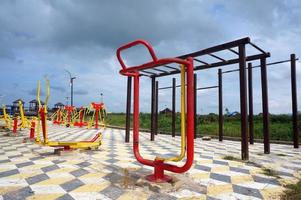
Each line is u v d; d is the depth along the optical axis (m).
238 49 5.10
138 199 2.60
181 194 2.78
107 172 3.69
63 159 4.61
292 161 4.81
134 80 3.48
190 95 2.75
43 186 3.00
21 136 9.09
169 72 7.74
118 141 8.07
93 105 15.88
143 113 22.58
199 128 12.12
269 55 5.89
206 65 6.59
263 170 4.02
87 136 9.98
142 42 2.96
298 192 2.91
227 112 17.16
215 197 2.72
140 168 3.97
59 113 19.08
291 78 6.72
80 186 3.01
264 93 5.95
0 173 3.58
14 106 21.78
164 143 7.74
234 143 7.78
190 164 2.75
